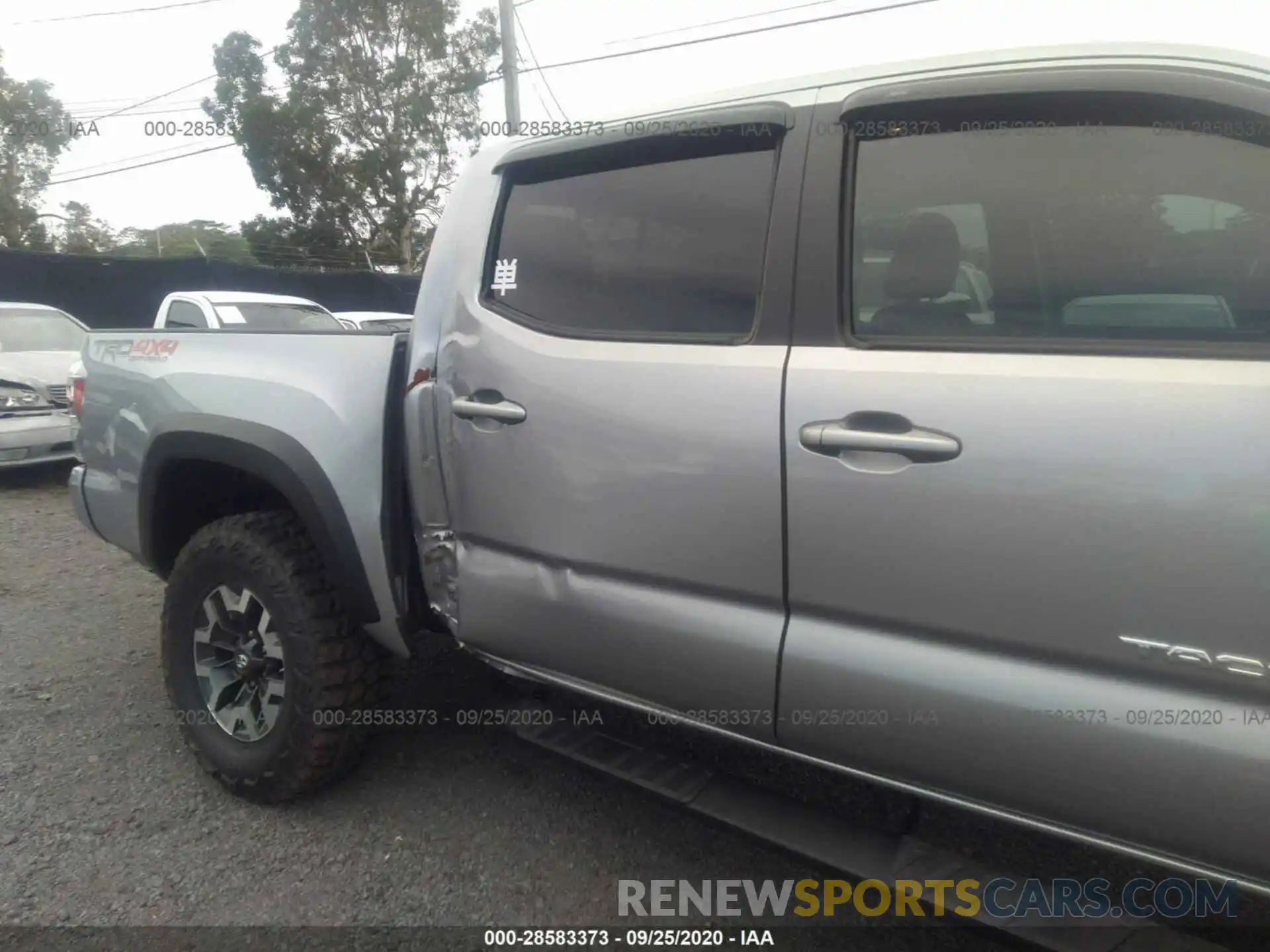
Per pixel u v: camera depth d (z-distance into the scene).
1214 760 1.60
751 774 2.88
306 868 2.68
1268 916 2.28
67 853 2.74
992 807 1.89
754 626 2.10
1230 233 1.68
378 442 2.73
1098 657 1.69
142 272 16.31
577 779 3.16
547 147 2.55
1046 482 1.70
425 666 3.86
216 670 3.09
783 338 2.06
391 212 24.30
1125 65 1.76
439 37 23.30
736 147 2.22
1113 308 1.77
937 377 1.84
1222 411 1.57
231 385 2.98
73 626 4.58
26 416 7.66
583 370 2.31
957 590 1.82
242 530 2.94
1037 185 1.85
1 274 15.05
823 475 1.95
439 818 2.93
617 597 2.32
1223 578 1.56
